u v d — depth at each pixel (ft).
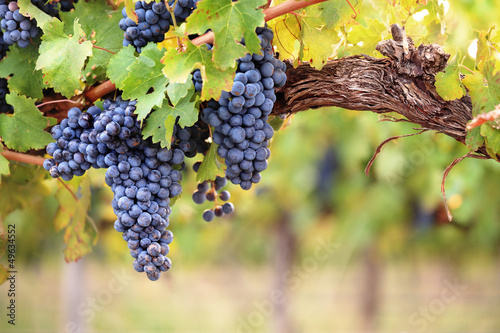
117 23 5.17
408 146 12.01
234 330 25.63
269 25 5.18
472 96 5.01
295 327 24.38
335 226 18.69
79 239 5.77
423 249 20.29
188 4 4.98
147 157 4.91
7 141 5.12
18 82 5.19
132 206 4.86
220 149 4.95
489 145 4.97
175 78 4.76
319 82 5.16
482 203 13.03
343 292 28.48
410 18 5.49
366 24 5.50
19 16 5.08
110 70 4.99
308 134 14.34
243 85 4.83
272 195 15.78
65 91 5.02
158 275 4.87
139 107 4.84
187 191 8.22
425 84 5.08
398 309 26.76
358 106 5.16
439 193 11.70
